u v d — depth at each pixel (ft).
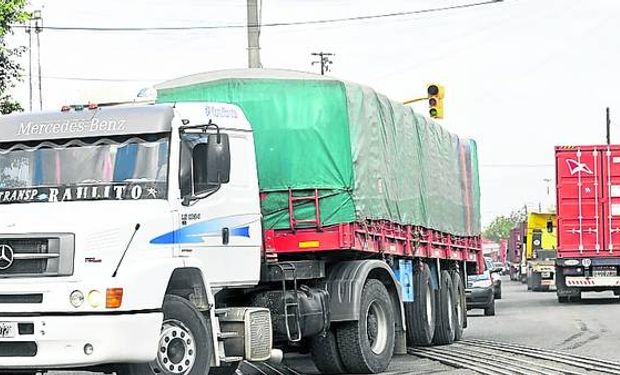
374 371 56.39
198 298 44.55
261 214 50.65
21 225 40.73
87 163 43.65
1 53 84.53
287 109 54.49
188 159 44.29
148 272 40.96
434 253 72.95
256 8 95.50
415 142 67.82
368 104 58.08
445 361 61.00
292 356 71.56
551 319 105.40
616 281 126.82
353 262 56.65
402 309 61.41
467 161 85.56
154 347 40.73
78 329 39.11
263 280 51.80
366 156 56.85
